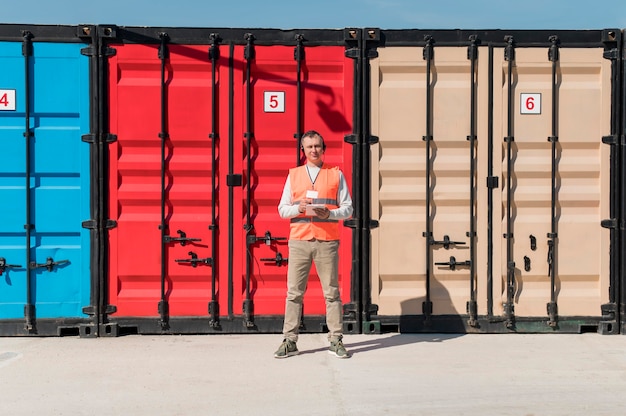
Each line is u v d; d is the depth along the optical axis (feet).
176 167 19.02
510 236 19.33
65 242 19.11
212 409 13.48
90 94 18.86
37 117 18.90
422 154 19.33
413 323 19.42
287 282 18.89
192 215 19.16
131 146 19.03
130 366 16.35
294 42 19.10
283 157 19.19
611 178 19.34
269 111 19.13
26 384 15.02
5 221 18.89
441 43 19.20
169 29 18.95
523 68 19.31
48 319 19.07
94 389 14.69
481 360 16.87
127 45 18.89
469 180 19.33
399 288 19.51
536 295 19.45
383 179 19.35
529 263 19.35
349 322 19.38
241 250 19.16
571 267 19.39
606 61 19.29
